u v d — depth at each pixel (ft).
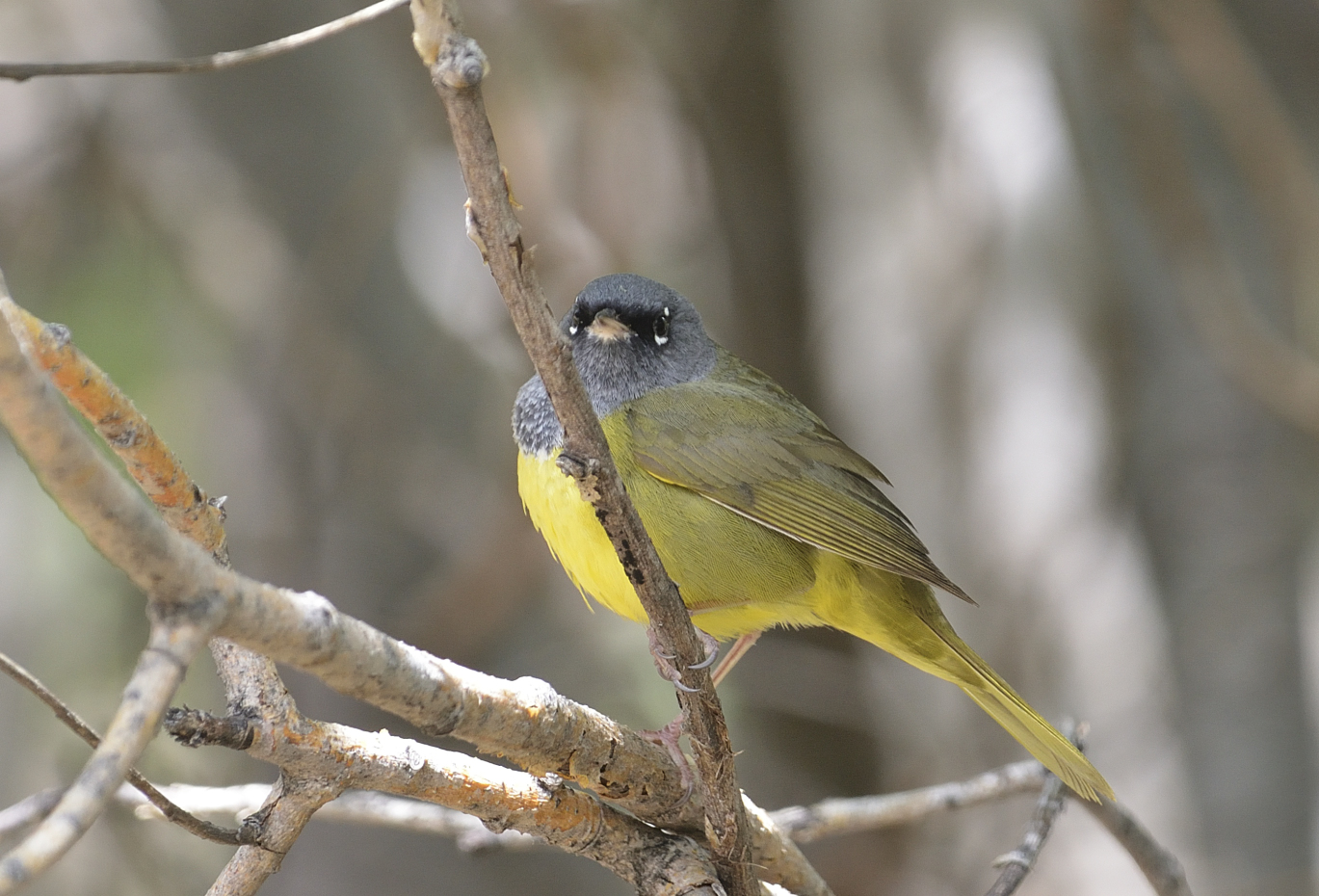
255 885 15.62
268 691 14.60
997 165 41.57
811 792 42.39
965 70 42.55
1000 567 41.50
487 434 40.91
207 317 43.37
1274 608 36.86
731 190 42.65
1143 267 39.37
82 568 43.01
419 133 38.70
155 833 38.70
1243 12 43.16
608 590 24.50
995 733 41.19
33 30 41.88
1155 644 38.45
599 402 27.89
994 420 41.98
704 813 17.67
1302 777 36.37
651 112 39.93
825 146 45.50
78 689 42.01
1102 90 39.22
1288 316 39.01
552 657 42.16
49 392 9.46
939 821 40.78
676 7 40.42
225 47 38.65
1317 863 35.83
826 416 44.96
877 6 44.52
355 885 36.86
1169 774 37.91
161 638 10.37
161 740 38.70
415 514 40.45
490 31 36.52
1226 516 37.32
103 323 43.24
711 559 26.43
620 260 37.91
